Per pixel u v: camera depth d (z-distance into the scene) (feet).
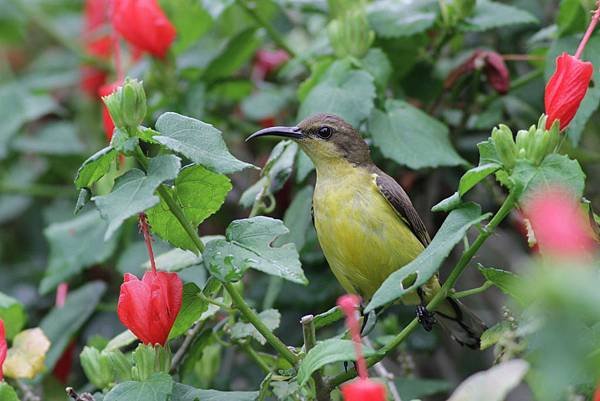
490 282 23.89
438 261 21.79
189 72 41.09
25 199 49.03
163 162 22.04
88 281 41.86
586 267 18.28
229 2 38.93
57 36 49.03
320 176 32.55
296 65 38.37
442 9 36.42
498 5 36.83
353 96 33.45
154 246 36.86
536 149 22.04
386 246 31.14
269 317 28.30
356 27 35.01
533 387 20.83
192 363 30.89
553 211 18.43
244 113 43.50
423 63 39.42
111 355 27.58
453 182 41.42
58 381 37.52
